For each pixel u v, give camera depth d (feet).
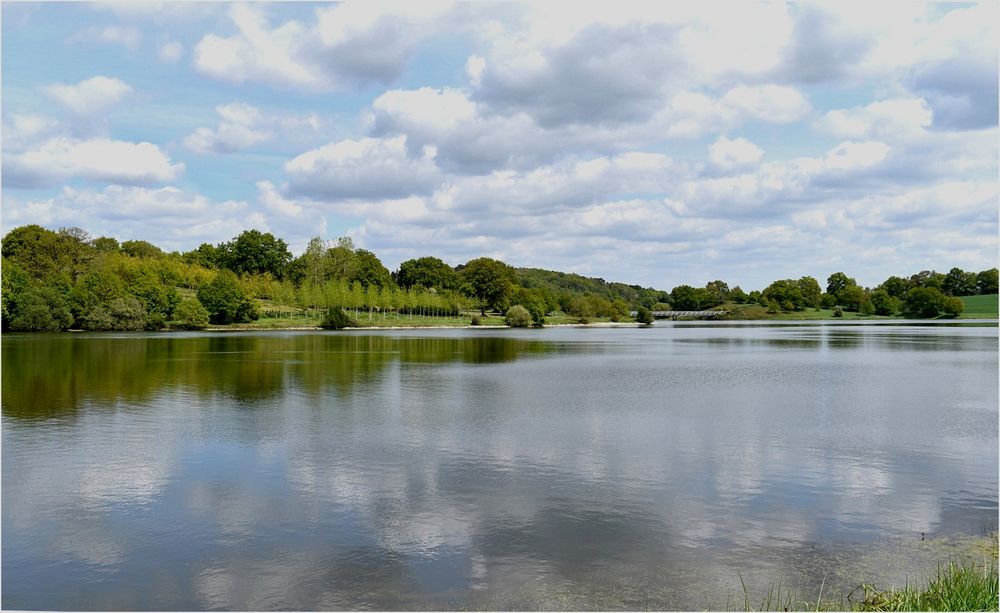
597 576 44.32
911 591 39.63
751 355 241.55
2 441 83.20
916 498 61.21
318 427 93.45
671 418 101.91
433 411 107.65
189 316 426.10
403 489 63.10
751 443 84.07
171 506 58.18
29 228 472.03
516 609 39.96
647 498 60.70
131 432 89.20
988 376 165.89
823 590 42.42
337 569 45.39
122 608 40.50
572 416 103.81
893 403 118.42
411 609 39.96
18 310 371.97
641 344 319.06
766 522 54.60
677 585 43.09
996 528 53.57
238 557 47.39
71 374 156.66
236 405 112.57
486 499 60.18
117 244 654.12
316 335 379.35
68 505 58.49
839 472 69.92
